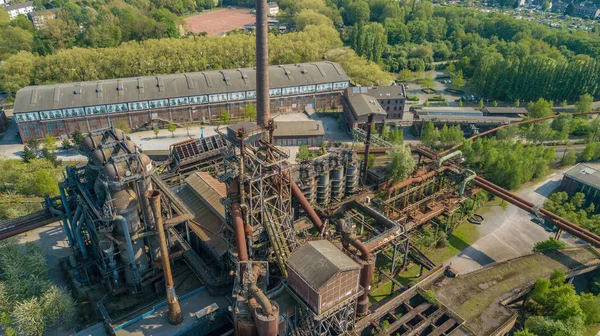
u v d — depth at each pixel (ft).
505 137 448.65
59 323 231.91
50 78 551.18
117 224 226.17
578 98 580.30
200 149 346.13
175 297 212.02
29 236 298.76
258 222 245.04
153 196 189.88
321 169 311.68
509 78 586.45
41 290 235.61
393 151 348.38
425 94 617.21
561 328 211.82
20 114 422.82
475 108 515.50
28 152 380.78
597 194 342.03
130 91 461.37
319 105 529.86
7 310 226.99
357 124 446.19
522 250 301.43
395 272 276.21
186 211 253.24
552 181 390.63
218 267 264.52
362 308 230.48
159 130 474.49
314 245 206.80
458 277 259.19
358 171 338.34
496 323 226.58
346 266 190.29
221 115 484.33
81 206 244.01
